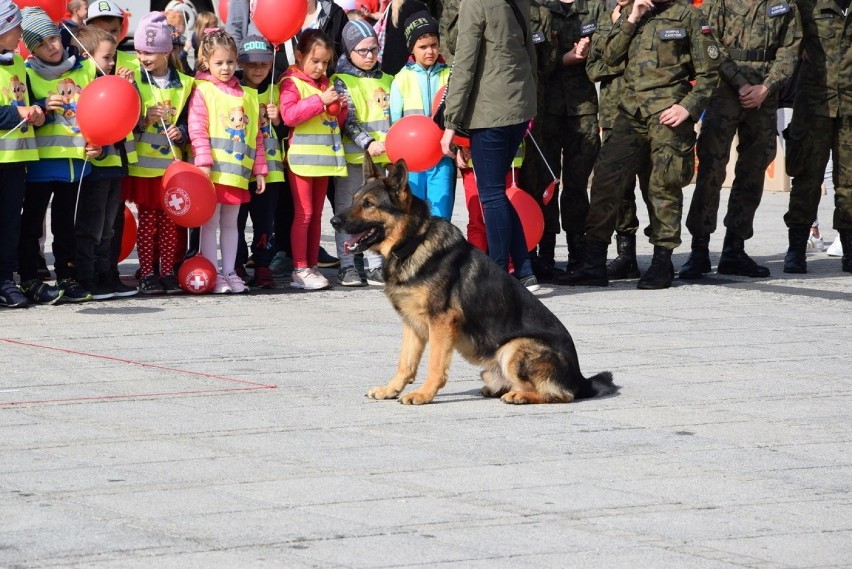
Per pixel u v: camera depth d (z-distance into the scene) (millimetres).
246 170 10961
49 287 10414
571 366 7355
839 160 12938
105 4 10852
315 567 4465
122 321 9727
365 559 4555
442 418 6906
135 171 10688
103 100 9422
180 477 5578
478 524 4980
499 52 10641
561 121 12344
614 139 11781
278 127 11492
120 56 10680
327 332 9438
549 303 11008
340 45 12773
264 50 11078
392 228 7355
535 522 5027
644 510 5219
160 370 7992
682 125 11500
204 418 6754
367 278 12094
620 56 11617
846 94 12672
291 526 4906
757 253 14633
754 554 4715
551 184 11570
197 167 10602
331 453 6051
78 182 10234
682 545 4797
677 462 5977
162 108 10555
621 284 12289
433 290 7305
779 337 9453
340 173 11539
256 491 5375
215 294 11195
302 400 7266
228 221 11219
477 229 11977
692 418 6910
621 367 8344
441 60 12023
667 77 11398
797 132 12938
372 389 7402
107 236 10711
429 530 4895
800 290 11852
